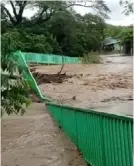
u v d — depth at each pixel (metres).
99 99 18.38
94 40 61.34
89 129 7.48
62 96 20.16
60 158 8.71
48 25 56.00
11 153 9.57
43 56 40.97
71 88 22.50
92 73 30.61
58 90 22.14
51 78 27.11
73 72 32.22
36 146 10.04
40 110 15.66
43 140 10.50
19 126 12.48
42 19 56.44
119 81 24.28
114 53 78.38
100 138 6.67
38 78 26.66
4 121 13.27
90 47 61.88
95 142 7.05
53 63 42.53
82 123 8.15
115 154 5.88
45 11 56.09
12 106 5.59
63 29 56.25
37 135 11.17
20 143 10.50
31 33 50.69
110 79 25.70
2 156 9.34
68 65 40.72
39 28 54.03
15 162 8.84
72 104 17.61
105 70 32.78
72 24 56.97
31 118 13.82
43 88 23.03
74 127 9.20
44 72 31.17
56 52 52.91
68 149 9.19
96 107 16.27
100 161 6.76
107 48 83.56
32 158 9.01
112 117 5.93
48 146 9.86
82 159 8.23
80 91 21.31
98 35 63.28
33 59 39.22
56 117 12.75
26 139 10.91
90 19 62.25
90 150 7.51
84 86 23.03
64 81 25.80
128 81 24.05
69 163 8.22
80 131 8.44
